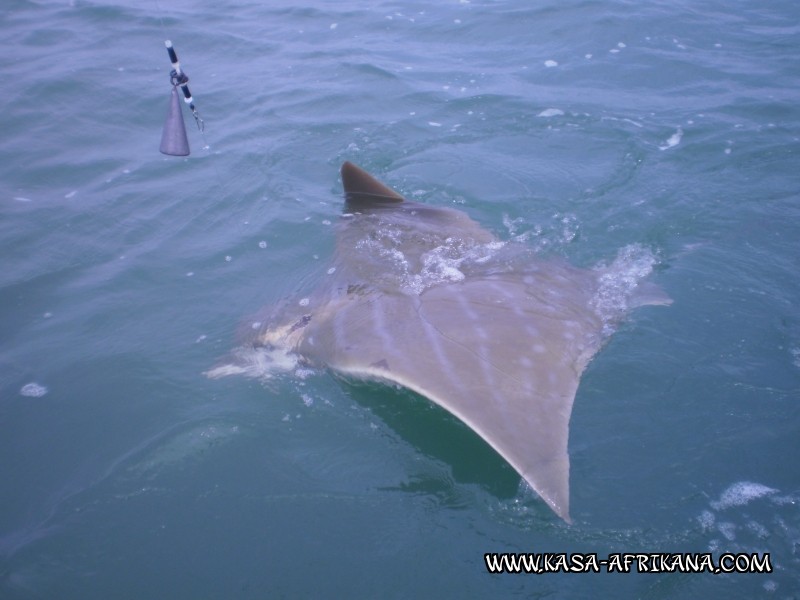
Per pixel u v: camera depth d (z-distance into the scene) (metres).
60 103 8.78
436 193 6.59
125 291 5.50
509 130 7.81
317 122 8.16
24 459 4.01
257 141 7.77
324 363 4.15
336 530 3.43
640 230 5.77
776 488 3.50
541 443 3.04
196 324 5.09
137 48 10.38
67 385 4.56
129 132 8.20
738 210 5.98
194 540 3.44
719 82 8.62
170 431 4.09
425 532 3.38
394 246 5.20
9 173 7.32
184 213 6.52
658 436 3.81
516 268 4.84
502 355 3.53
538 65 9.45
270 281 5.46
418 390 3.37
